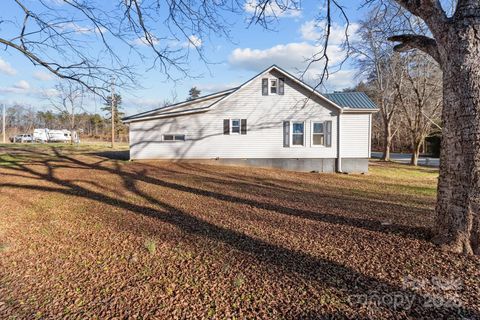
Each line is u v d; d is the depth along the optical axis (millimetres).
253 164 16016
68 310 2828
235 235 4879
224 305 2885
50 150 23734
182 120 16125
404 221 5520
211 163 16141
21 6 4426
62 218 5922
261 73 15555
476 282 3156
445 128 3900
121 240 4684
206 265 3766
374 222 5422
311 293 3059
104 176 11656
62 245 4477
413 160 21406
